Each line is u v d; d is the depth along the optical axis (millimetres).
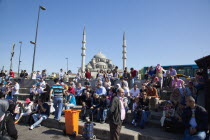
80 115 9141
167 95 11078
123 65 70500
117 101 5375
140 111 7371
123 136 6242
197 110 4840
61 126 7855
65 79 20375
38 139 6516
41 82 13719
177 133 6355
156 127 7203
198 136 4609
